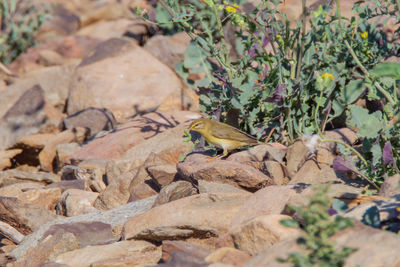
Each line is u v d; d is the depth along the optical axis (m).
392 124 9.35
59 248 9.22
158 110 18.30
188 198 9.29
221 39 13.02
